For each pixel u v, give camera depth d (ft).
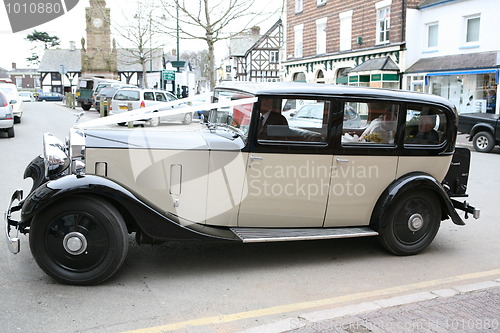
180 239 13.71
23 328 10.89
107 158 14.05
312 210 15.53
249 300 12.75
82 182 12.82
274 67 161.58
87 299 12.54
